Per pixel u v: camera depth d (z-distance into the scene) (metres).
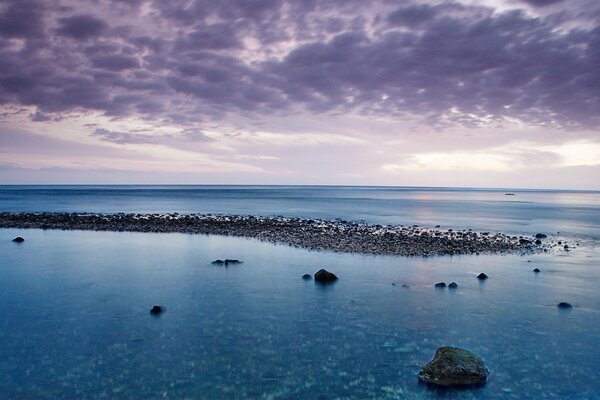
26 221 57.38
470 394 13.30
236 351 16.33
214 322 19.33
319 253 34.75
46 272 28.67
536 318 19.92
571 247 40.47
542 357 15.88
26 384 13.83
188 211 84.19
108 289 24.55
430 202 138.12
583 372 14.73
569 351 16.42
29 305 21.66
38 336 17.72
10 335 17.80
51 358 15.70
